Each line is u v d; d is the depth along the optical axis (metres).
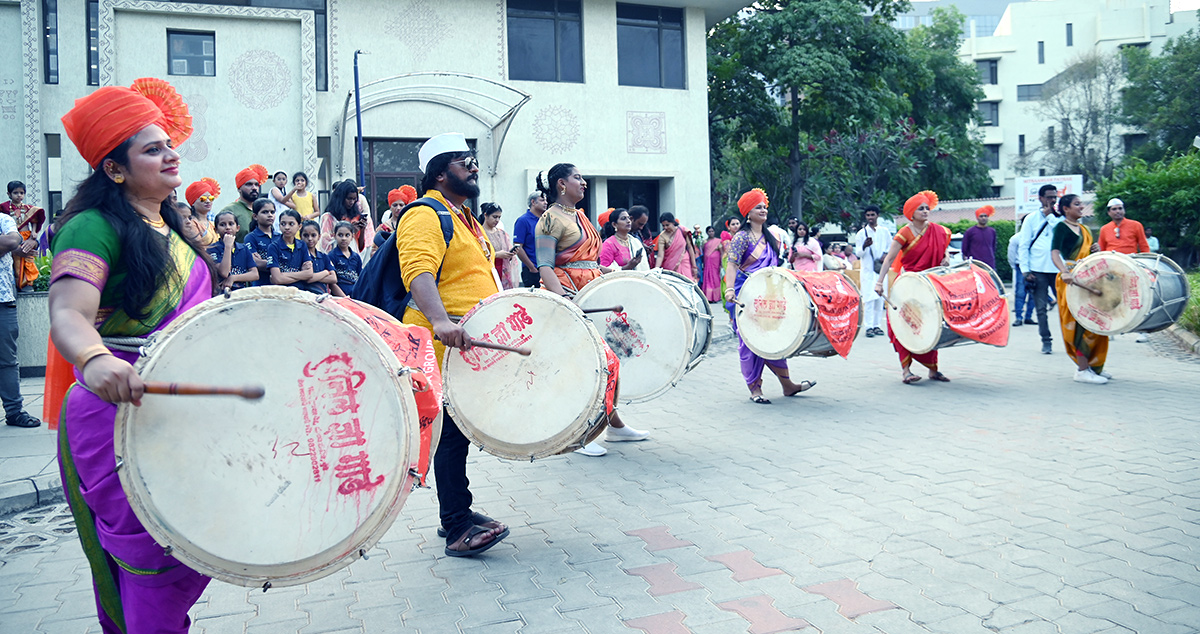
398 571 3.89
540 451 3.89
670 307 5.60
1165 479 4.79
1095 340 7.99
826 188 27.61
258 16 16.88
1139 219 22.78
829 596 3.42
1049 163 50.88
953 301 7.92
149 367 2.19
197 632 3.29
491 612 3.40
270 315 2.31
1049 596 3.34
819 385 8.59
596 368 3.82
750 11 25.86
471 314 3.88
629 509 4.68
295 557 2.35
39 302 9.47
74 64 16.33
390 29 18.27
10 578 3.96
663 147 20.69
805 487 4.95
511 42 19.44
